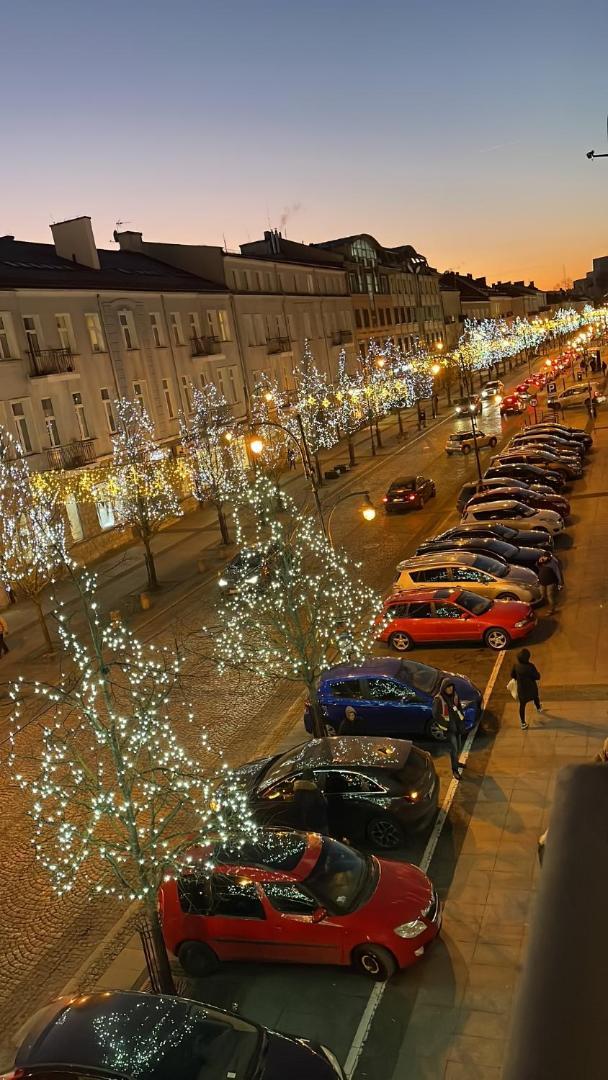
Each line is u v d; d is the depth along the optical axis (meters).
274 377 54.16
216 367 47.34
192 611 25.86
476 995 8.45
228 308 49.44
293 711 17.17
